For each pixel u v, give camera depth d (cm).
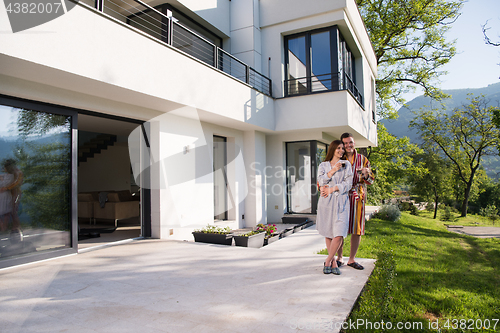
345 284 285
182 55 523
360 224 331
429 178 2883
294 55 880
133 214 786
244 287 283
